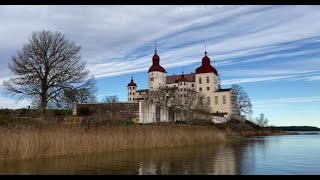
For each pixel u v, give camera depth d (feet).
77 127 112.57
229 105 406.41
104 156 97.14
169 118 241.55
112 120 160.25
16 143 87.71
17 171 70.38
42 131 98.63
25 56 180.24
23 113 173.47
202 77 426.10
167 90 375.04
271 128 465.88
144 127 137.90
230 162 86.74
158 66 437.99
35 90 178.91
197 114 279.49
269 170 74.69
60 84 180.14
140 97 428.56
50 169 73.15
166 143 134.00
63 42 186.19
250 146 150.71
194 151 115.85
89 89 188.96
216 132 185.26
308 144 172.45
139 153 106.42
